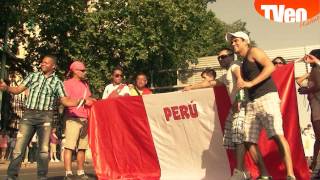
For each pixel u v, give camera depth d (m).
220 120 6.75
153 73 30.81
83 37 27.73
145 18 27.70
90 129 7.31
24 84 7.26
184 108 6.98
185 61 31.03
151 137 7.14
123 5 27.97
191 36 30.61
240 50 5.88
